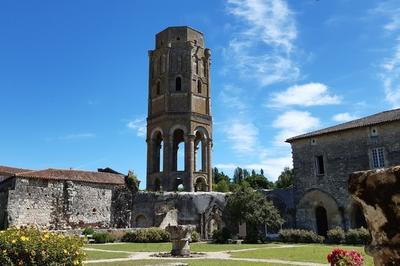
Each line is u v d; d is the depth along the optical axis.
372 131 37.22
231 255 22.55
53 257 9.41
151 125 56.25
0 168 54.03
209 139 55.72
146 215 44.88
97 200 45.19
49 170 44.66
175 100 55.41
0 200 42.34
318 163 40.81
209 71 59.16
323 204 39.16
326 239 36.69
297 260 19.38
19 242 9.13
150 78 59.28
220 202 44.34
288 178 79.50
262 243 35.78
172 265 14.69
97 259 19.61
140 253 23.94
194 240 38.59
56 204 42.50
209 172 54.41
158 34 60.22
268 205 38.25
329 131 39.75
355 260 9.93
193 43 58.38
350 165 38.09
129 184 47.41
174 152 56.31
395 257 3.06
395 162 35.25
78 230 38.84
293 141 42.88
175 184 52.41
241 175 111.44
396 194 3.03
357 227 37.25
